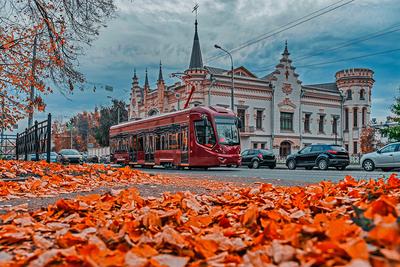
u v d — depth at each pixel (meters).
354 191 4.23
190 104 40.94
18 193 5.83
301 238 2.13
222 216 3.31
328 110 50.44
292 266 1.73
